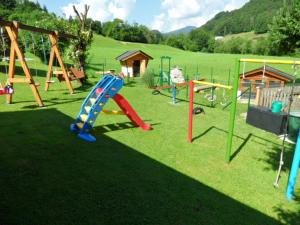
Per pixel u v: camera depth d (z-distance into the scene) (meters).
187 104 13.83
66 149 7.19
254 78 16.44
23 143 7.41
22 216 4.46
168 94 16.41
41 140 7.70
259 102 12.84
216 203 5.20
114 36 116.06
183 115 11.59
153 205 4.99
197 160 7.05
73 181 5.63
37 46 26.70
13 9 92.69
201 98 15.97
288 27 17.86
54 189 5.29
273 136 9.14
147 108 12.62
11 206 4.70
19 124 8.98
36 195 5.06
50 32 13.70
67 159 6.61
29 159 6.49
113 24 117.12
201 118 11.23
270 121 7.58
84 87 17.06
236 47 101.19
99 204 4.91
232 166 6.81
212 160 7.10
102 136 8.39
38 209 4.66
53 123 9.21
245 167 6.80
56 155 6.80
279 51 19.56
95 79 21.88
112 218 4.57
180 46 119.81
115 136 8.47
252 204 5.25
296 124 7.10
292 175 5.38
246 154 7.61
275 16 19.06
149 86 19.19
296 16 17.70
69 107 11.52
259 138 8.92
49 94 14.24
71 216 4.55
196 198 5.31
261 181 6.14
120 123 9.80
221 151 7.73
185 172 6.35
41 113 10.41
